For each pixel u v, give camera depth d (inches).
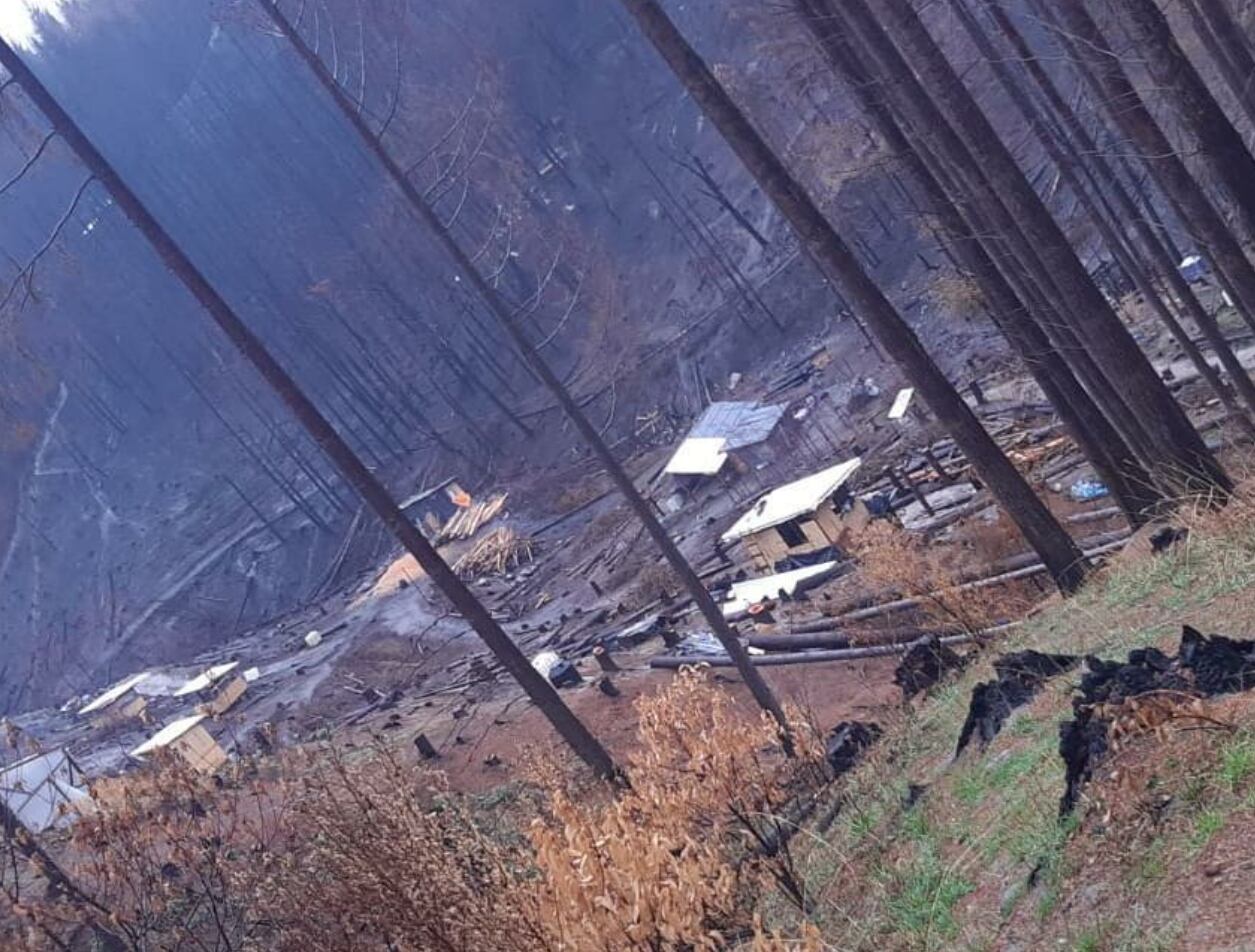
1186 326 1483.8
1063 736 252.1
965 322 2129.7
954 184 639.1
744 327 2982.3
